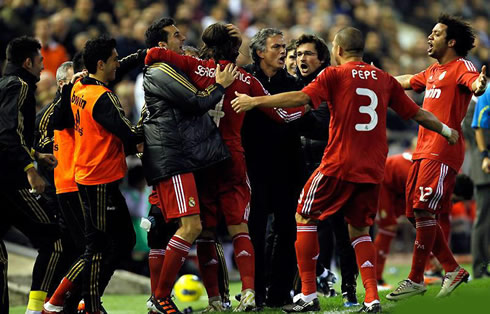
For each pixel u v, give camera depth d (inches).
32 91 895.7
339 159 825.5
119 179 869.8
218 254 986.7
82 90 863.7
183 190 830.5
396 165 1263.5
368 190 836.0
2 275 867.4
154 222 926.4
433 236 942.4
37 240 920.3
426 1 3316.9
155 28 908.0
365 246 844.6
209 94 837.2
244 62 1893.5
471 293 967.6
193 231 840.9
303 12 2486.5
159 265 932.0
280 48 936.3
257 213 932.6
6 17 1756.9
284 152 938.1
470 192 1283.2
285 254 943.7
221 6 2336.4
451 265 971.3
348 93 824.3
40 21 1707.7
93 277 858.1
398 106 852.0
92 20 1857.8
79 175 864.3
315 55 975.0
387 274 1593.3
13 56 901.2
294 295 984.3
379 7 2925.7
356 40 848.3
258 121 928.3
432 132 945.5
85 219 869.2
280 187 938.7
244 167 892.6
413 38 3120.1
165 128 836.0
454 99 939.3
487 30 3161.9
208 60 884.0
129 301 1224.2
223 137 882.1
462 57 962.7
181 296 1184.2
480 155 1353.3
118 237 876.6
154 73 841.5
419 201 940.6
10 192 881.5
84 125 860.6
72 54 1774.1
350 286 971.3
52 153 965.2
